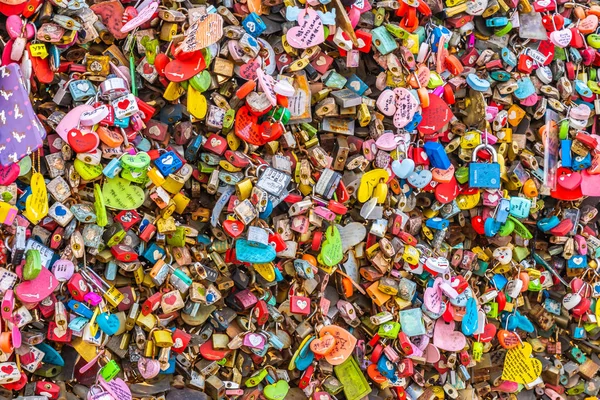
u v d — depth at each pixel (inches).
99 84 58.5
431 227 68.8
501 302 71.2
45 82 57.2
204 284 61.6
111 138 57.6
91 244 58.3
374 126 66.1
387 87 66.4
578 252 73.8
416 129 67.4
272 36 64.0
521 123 72.3
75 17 57.6
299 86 63.3
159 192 59.4
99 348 58.6
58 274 56.9
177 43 59.4
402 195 67.4
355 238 65.9
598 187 72.0
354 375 67.0
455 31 69.3
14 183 56.4
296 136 64.0
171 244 60.7
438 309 67.7
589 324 75.5
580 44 73.4
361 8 65.1
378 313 66.9
